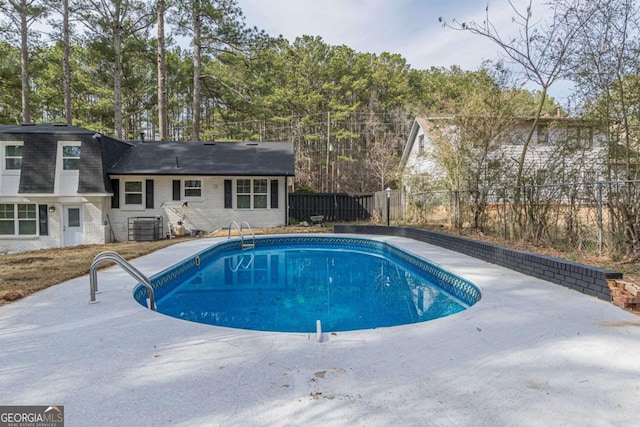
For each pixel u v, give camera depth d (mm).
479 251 7633
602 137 6539
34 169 12352
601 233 5879
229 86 20516
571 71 6707
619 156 6031
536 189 7469
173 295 6762
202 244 10594
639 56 5531
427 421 2074
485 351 3041
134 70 22609
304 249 12141
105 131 22250
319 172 31078
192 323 3840
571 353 2982
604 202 5922
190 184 14578
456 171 12016
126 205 14039
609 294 4438
